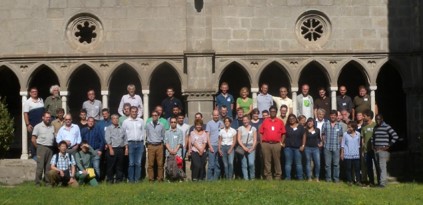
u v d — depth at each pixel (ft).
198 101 78.28
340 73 83.97
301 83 89.81
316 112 70.49
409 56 80.28
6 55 79.30
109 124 66.33
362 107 74.18
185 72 79.10
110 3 79.61
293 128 65.77
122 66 79.51
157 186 59.52
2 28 79.66
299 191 55.93
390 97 90.94
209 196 53.11
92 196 54.54
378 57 80.38
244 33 79.61
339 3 80.43
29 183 66.28
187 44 78.43
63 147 61.87
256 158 68.39
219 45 79.30
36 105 68.74
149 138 65.05
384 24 80.59
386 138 62.80
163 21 79.46
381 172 62.64
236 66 83.10
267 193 54.60
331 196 54.24
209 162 65.92
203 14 78.59
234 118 76.74
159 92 89.76
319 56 79.92
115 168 65.26
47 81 90.02
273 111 65.62
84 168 63.57
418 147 78.43
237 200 51.65
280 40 79.92
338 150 65.72
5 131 72.84
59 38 79.41
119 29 79.46
